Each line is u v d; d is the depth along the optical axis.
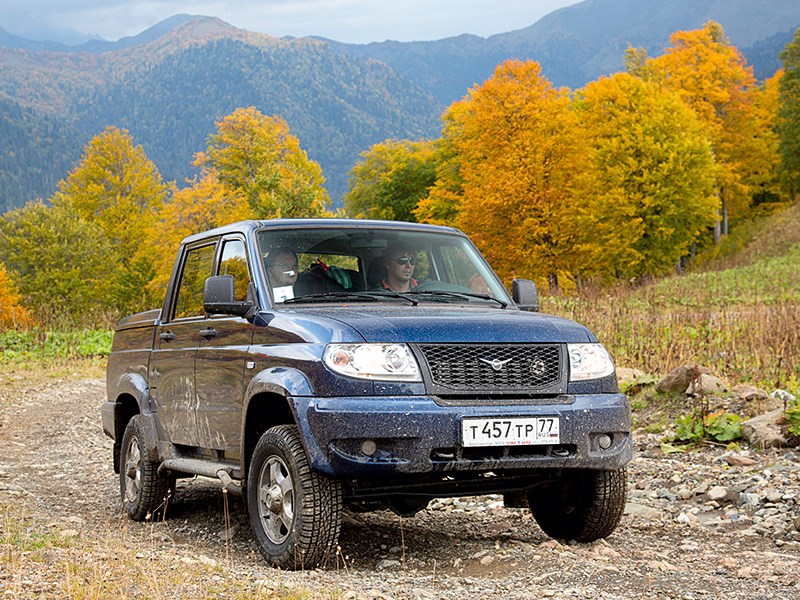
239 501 8.40
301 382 5.26
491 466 5.19
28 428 14.48
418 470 5.08
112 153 87.44
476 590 4.86
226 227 6.88
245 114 79.75
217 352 6.26
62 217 84.88
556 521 6.34
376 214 90.69
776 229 70.06
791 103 78.88
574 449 5.41
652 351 14.18
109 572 4.84
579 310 19.41
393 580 5.17
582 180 48.69
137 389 7.56
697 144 55.31
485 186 48.59
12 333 25.78
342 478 5.17
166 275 70.50
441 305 6.15
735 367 12.49
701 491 7.79
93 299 81.06
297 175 79.69
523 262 48.16
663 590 4.80
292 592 4.56
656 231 54.38
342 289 6.22
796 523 6.41
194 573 5.04
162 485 7.41
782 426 9.23
